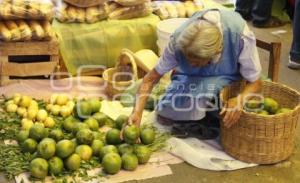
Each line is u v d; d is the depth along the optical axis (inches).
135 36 127.3
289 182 86.2
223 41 88.0
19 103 104.2
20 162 86.7
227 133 90.6
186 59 87.7
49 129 95.7
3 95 112.7
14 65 117.5
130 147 89.4
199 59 79.1
